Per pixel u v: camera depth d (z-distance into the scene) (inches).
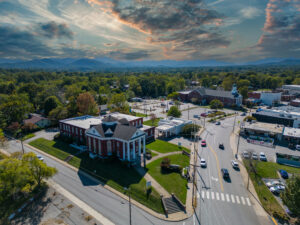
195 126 3225.9
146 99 7135.8
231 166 2198.6
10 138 3159.5
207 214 1504.7
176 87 7746.1
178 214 1515.7
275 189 1743.4
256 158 2316.7
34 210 1574.8
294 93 6692.9
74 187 1866.4
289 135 2824.8
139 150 2362.2
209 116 4360.2
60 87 6943.9
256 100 5812.0
